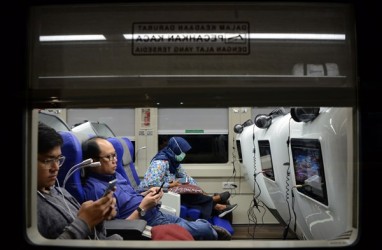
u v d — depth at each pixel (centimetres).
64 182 183
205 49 128
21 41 127
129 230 182
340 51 127
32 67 128
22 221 125
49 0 127
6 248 124
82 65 129
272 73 127
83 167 202
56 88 128
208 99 128
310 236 221
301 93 127
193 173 442
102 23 129
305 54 127
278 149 243
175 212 256
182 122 443
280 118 254
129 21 129
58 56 128
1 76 126
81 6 129
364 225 123
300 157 202
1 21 126
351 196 130
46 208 155
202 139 445
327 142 163
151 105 129
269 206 330
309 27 127
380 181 123
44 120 216
